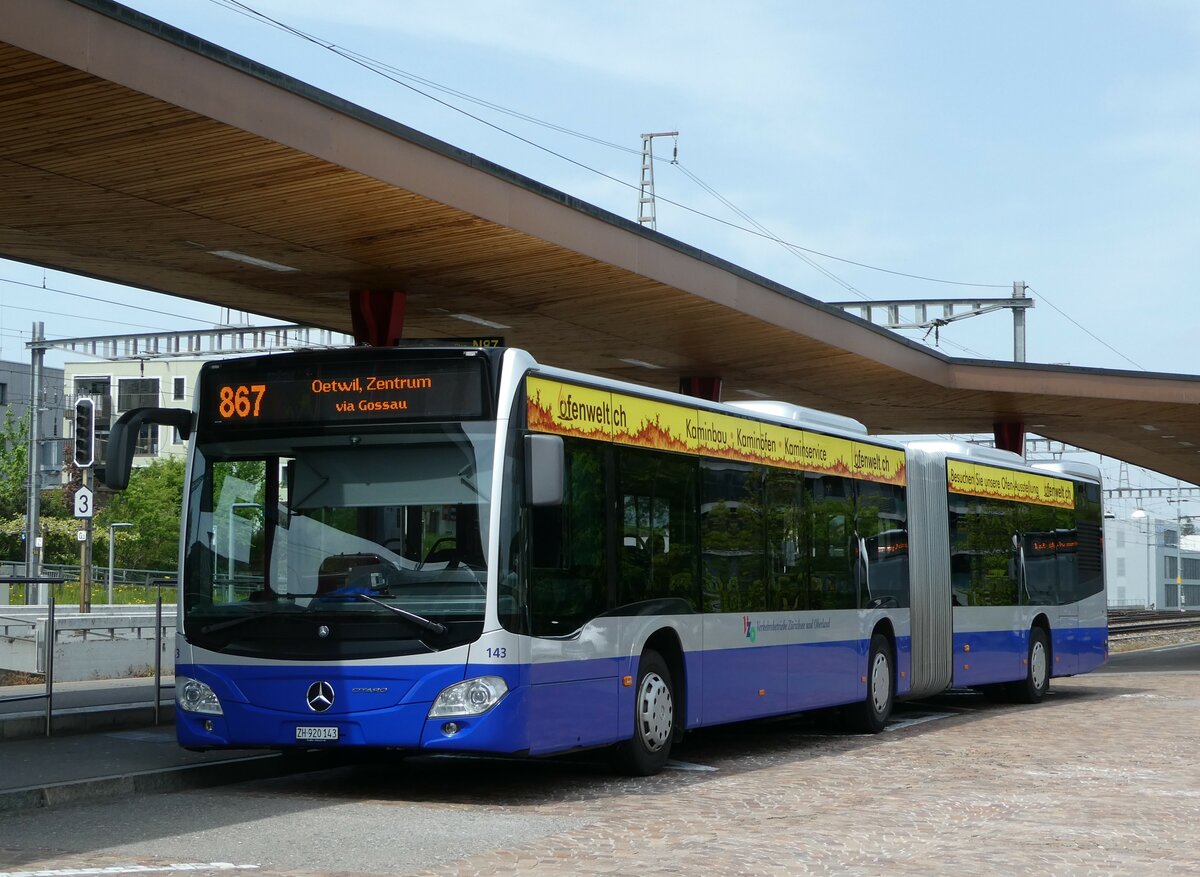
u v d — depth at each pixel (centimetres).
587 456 1200
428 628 1081
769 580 1490
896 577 1805
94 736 1416
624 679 1228
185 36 1173
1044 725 1784
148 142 1263
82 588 3228
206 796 1138
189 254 1695
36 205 1470
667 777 1274
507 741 1075
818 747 1549
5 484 6400
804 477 1588
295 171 1354
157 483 6700
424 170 1442
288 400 1153
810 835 952
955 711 2052
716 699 1372
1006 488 2172
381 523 1114
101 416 3191
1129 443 3947
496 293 1919
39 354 4978
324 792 1177
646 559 1273
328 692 1098
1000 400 2984
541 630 1120
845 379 2708
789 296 2181
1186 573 14862
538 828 975
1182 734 1652
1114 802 1108
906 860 864
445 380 1120
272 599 1127
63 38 1076
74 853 868
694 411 1374
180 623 1155
